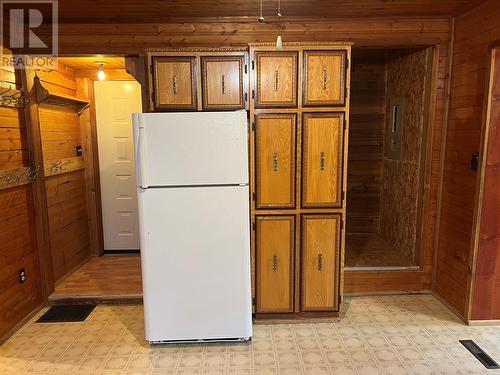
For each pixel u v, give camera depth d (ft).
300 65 8.30
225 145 7.47
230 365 7.48
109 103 13.33
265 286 8.99
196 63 8.41
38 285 9.91
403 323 9.01
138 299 10.17
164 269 7.79
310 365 7.45
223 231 7.72
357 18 9.45
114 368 7.41
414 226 11.20
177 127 7.38
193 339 8.09
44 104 10.44
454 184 9.46
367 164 14.49
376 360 7.58
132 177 13.74
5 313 8.45
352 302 10.13
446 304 9.82
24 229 9.31
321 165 8.62
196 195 7.58
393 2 8.32
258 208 8.71
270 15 9.16
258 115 8.44
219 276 7.87
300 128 8.49
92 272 12.14
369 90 14.16
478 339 8.27
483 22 8.25
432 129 10.01
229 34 9.47
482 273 8.63
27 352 7.97
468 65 8.87
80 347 8.14
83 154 13.17
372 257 11.66
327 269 8.98
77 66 12.16
